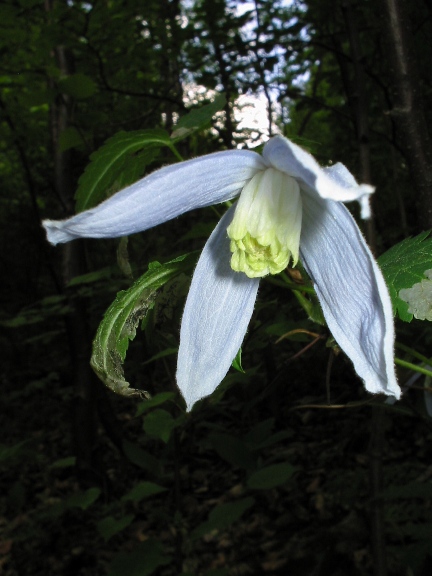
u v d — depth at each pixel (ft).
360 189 2.96
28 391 38.17
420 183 7.58
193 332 5.21
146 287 5.04
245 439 16.98
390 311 3.65
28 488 26.37
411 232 24.53
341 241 4.33
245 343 10.00
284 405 26.99
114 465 26.58
